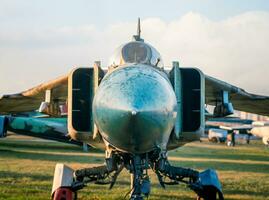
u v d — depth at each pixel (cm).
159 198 1163
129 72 748
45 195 1162
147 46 880
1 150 2792
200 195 896
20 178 1480
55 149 3069
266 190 1358
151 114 671
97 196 1163
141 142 699
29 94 1112
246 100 1157
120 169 832
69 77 878
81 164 2067
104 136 732
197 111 883
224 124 5928
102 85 742
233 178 1642
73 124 867
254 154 3141
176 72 870
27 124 2958
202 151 3384
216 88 1057
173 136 854
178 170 866
